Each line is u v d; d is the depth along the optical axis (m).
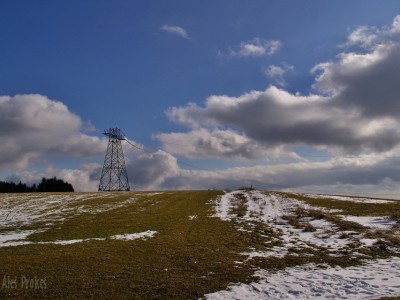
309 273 20.67
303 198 63.19
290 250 27.14
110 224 40.44
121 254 25.20
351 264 22.80
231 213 48.94
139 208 54.78
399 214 42.84
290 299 16.33
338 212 46.88
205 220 43.31
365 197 66.12
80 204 58.97
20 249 27.20
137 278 19.45
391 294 16.30
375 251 26.38
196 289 17.77
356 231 33.84
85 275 19.89
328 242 29.98
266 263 23.14
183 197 69.38
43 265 21.88
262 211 50.19
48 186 136.12
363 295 16.41
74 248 27.30
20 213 49.97
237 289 17.78
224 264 22.72
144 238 31.94
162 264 22.55
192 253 25.80
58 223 41.69
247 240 31.11
